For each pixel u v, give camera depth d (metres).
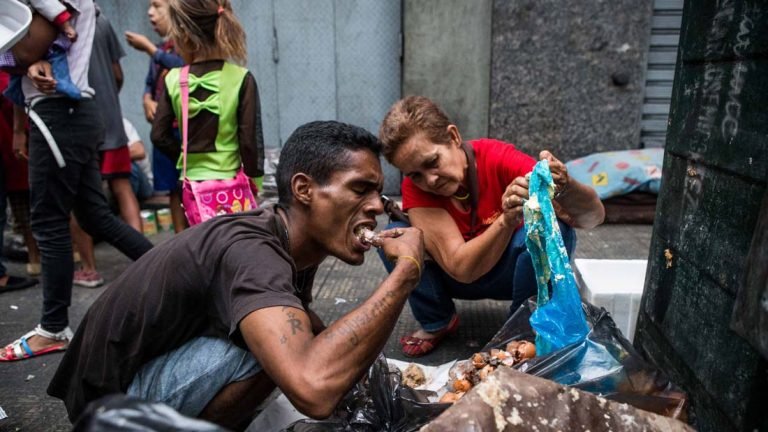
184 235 1.29
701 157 1.38
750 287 1.04
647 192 3.99
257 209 1.38
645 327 1.72
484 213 2.00
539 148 4.57
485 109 4.52
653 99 4.57
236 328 1.14
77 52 2.40
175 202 3.80
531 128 4.54
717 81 1.31
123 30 4.91
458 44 4.39
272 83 4.88
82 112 2.40
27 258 3.74
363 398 1.47
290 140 1.29
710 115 1.34
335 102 4.89
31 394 2.08
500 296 2.25
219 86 2.32
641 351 1.74
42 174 2.27
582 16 4.29
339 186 1.23
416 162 1.77
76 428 0.69
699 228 1.38
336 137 1.24
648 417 1.06
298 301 1.14
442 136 1.78
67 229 2.35
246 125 2.37
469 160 1.96
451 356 2.28
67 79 2.32
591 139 4.54
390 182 5.00
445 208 1.99
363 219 1.28
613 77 4.39
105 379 1.31
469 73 4.45
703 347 1.33
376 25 4.70
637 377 1.30
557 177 1.62
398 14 4.66
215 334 1.33
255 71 4.87
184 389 1.32
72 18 2.37
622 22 4.29
